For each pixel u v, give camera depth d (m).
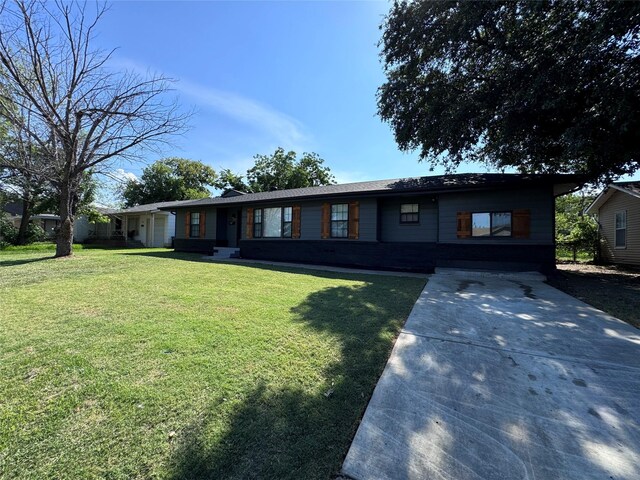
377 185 11.80
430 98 10.22
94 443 1.78
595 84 6.95
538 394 2.43
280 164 31.47
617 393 2.45
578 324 4.20
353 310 4.72
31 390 2.28
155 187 32.25
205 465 1.64
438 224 10.23
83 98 9.60
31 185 14.46
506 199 9.33
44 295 5.05
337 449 1.79
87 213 20.42
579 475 1.62
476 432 1.96
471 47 9.32
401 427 2.00
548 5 7.09
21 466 1.61
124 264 8.89
